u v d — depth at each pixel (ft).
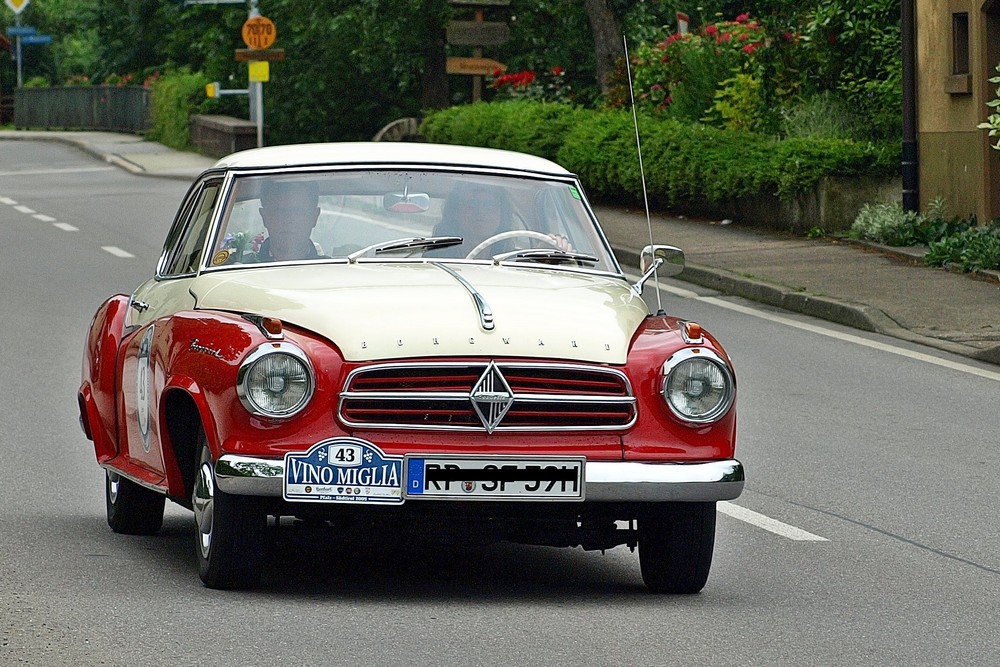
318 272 59.47
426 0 337.52
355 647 48.42
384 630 50.55
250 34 318.65
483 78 366.84
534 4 344.08
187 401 57.31
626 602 55.72
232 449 52.65
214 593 55.21
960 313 130.21
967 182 165.68
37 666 46.06
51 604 53.26
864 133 192.34
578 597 56.44
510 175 64.54
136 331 63.52
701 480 53.21
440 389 52.47
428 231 62.39
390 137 329.52
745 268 154.20
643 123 208.85
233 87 398.62
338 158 63.82
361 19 342.64
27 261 176.96
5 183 299.79
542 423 52.90
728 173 186.29
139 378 61.05
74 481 76.69
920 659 49.01
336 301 55.06
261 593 55.42
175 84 406.41
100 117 495.00
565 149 223.92
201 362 54.29
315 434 52.34
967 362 114.83
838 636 51.52
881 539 67.26
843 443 88.12
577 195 65.21
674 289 152.05
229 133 351.25
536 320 54.08
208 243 61.57
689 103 225.15
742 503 74.02
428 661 47.06
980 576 61.00
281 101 382.83
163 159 356.38
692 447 53.83
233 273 60.29
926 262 152.35
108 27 558.56
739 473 53.93
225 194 62.49
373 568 61.00
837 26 194.08
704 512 55.52
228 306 57.06
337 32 356.79
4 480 76.54
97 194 271.69
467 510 53.26
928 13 170.09
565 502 52.80
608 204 217.15
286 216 61.87
